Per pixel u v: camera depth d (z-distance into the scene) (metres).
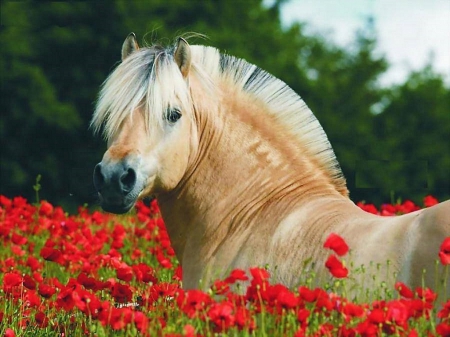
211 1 47.09
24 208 15.22
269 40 48.56
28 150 39.88
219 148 8.84
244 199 8.77
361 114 51.03
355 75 55.47
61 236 13.37
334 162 8.98
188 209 8.92
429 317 6.95
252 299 7.17
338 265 7.05
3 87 39.62
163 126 8.38
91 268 11.06
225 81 9.06
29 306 9.16
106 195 8.14
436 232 7.25
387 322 6.67
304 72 48.47
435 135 49.12
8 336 7.69
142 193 8.35
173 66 8.45
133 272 9.59
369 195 44.19
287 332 7.06
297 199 8.63
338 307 7.05
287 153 8.87
